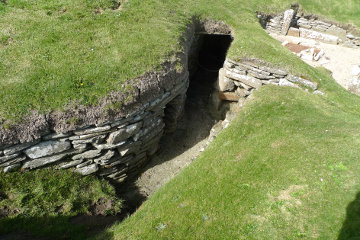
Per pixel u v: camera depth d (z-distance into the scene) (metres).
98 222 6.51
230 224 5.46
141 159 8.69
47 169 6.70
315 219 5.31
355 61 13.65
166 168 9.16
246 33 11.75
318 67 12.56
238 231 5.31
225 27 12.30
